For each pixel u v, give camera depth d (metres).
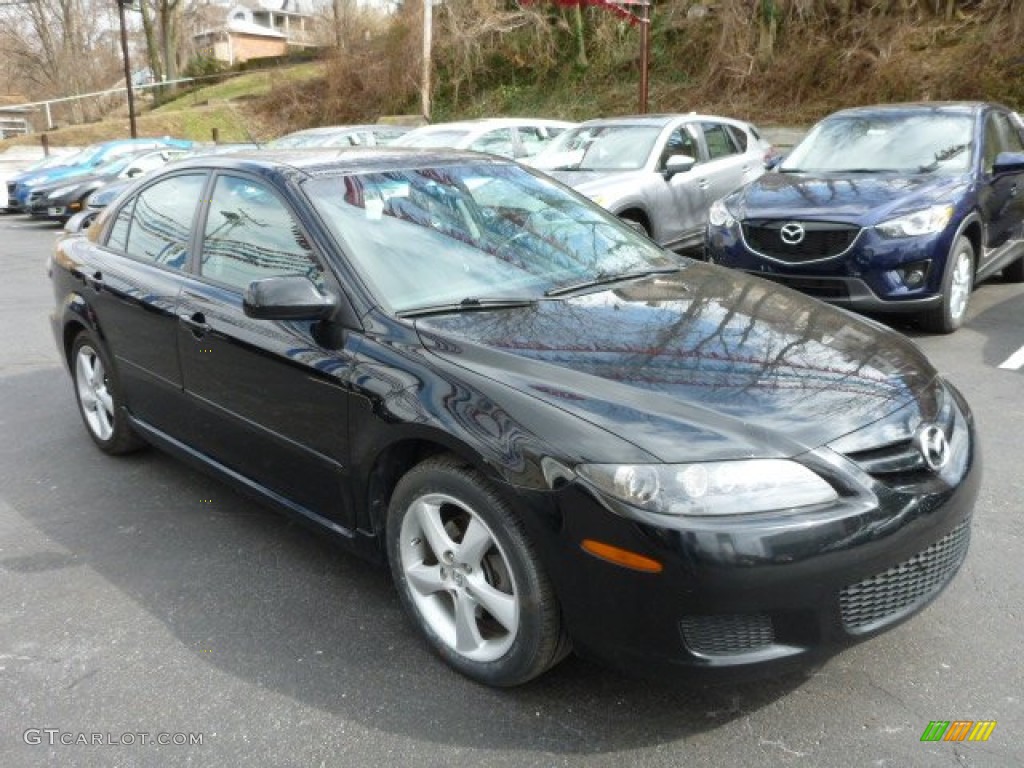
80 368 4.82
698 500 2.28
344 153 3.88
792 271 6.44
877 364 2.88
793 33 19.36
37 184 18.78
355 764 2.46
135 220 4.42
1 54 52.97
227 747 2.55
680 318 3.10
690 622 2.31
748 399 2.55
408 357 2.85
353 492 3.06
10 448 5.01
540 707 2.67
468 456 2.57
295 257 3.33
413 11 27.70
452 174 3.83
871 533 2.36
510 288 3.29
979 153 7.03
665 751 2.47
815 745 2.47
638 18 16.97
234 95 37.84
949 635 2.96
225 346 3.49
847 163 7.39
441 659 2.90
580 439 2.40
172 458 4.79
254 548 3.74
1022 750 2.43
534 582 2.50
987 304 7.61
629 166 8.83
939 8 18.00
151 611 3.27
